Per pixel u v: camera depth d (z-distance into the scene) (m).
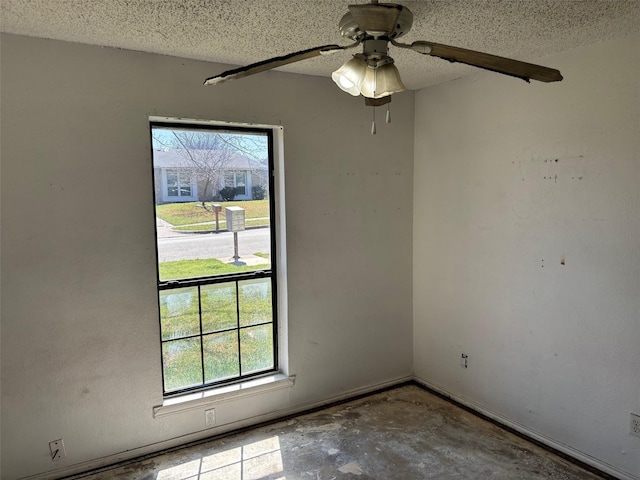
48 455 2.26
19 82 2.06
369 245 3.20
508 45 2.23
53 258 2.19
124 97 2.29
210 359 2.74
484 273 2.88
